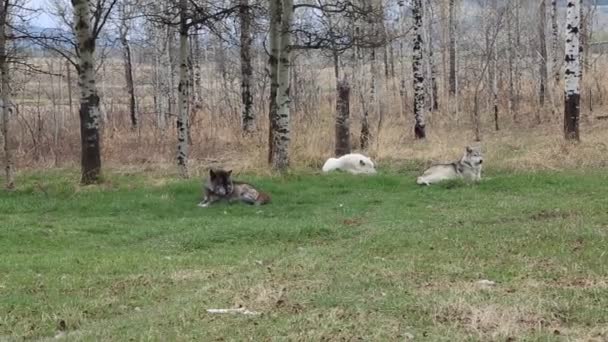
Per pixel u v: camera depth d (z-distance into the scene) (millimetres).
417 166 20547
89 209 14711
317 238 11766
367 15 20016
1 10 17781
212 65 55469
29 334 6633
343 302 7219
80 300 7836
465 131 29141
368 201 15305
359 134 25656
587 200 14070
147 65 55844
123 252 10898
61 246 11484
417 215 13484
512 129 28766
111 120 36438
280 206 15008
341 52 20125
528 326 6219
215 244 11516
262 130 23734
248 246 11320
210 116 31609
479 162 16969
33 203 15219
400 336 6016
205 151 24000
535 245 9953
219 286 8273
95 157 17453
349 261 9578
